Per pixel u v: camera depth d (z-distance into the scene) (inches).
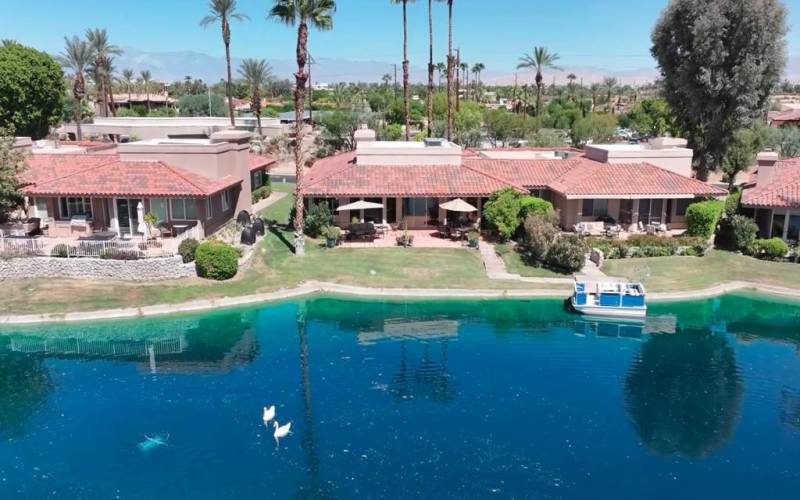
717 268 1509.6
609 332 1233.4
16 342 1143.0
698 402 960.3
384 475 771.4
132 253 1342.3
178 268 1352.1
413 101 5703.7
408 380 1018.1
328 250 1572.3
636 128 4148.6
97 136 3157.0
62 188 1508.4
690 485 761.6
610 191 1653.5
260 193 2194.9
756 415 927.0
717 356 1125.1
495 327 1237.7
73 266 1336.1
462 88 7460.6
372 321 1259.8
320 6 1428.4
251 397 958.4
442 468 787.4
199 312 1259.8
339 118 3270.2
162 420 890.1
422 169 1791.3
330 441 841.5
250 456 806.5
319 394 968.3
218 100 4798.2
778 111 4655.5
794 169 1744.6
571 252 1444.4
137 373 1039.0
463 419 901.2
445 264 1493.6
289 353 1117.1
